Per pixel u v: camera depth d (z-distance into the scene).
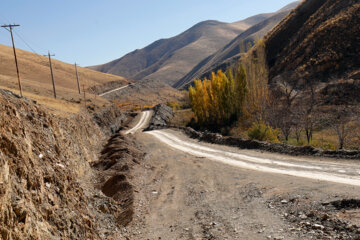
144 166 22.30
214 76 55.25
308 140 28.58
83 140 23.42
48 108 21.72
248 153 22.45
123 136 36.50
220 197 12.98
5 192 5.21
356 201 8.24
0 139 6.24
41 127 11.36
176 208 12.32
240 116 51.19
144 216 11.44
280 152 20.31
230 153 23.70
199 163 21.75
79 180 14.62
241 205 11.16
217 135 31.36
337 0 70.56
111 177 16.55
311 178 13.00
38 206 6.33
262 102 41.38
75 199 8.73
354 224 6.90
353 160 14.79
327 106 38.91
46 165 8.20
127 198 13.53
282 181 13.44
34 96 28.11
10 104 8.13
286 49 75.62
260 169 17.11
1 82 45.81
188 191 14.88
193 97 59.00
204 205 12.10
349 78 44.41
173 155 26.67
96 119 45.75
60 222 6.83
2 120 6.95
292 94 49.75
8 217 4.96
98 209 10.71
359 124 29.52
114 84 145.25
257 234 7.84
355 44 51.97
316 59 56.81
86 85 115.62
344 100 38.88
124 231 9.79
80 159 17.52
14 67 87.56
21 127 7.86
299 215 8.65
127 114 88.62
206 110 57.81
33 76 88.00
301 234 7.27
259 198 11.54
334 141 27.72
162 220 10.96
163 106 85.81
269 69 74.12
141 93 146.50
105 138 40.66
